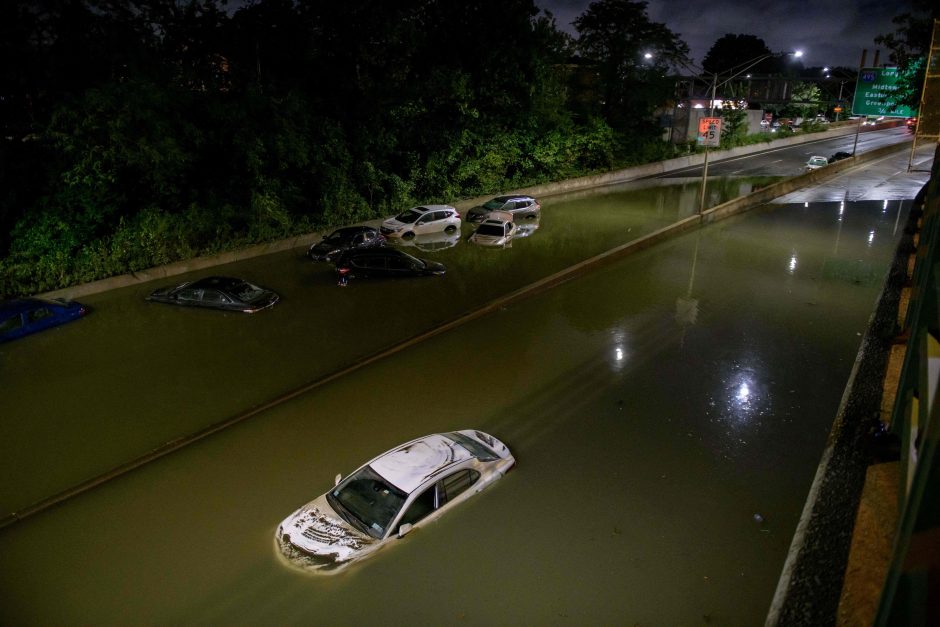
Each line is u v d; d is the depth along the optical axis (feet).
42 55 71.46
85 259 71.56
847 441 29.63
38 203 70.33
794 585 21.03
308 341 57.77
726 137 210.79
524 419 44.42
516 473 37.73
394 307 66.80
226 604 28.22
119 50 77.92
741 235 101.04
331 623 27.04
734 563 30.53
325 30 105.60
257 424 43.73
